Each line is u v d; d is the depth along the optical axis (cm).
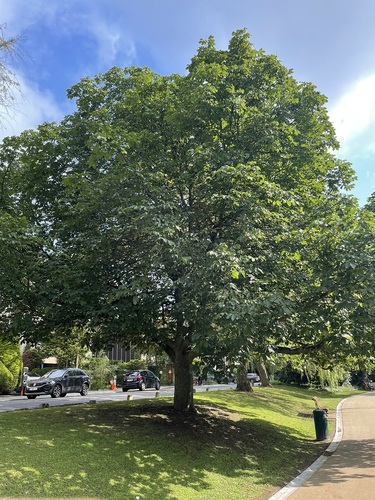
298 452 1193
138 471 755
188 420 1184
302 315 887
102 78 1320
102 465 738
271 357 897
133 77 1216
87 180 994
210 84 1019
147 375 3306
